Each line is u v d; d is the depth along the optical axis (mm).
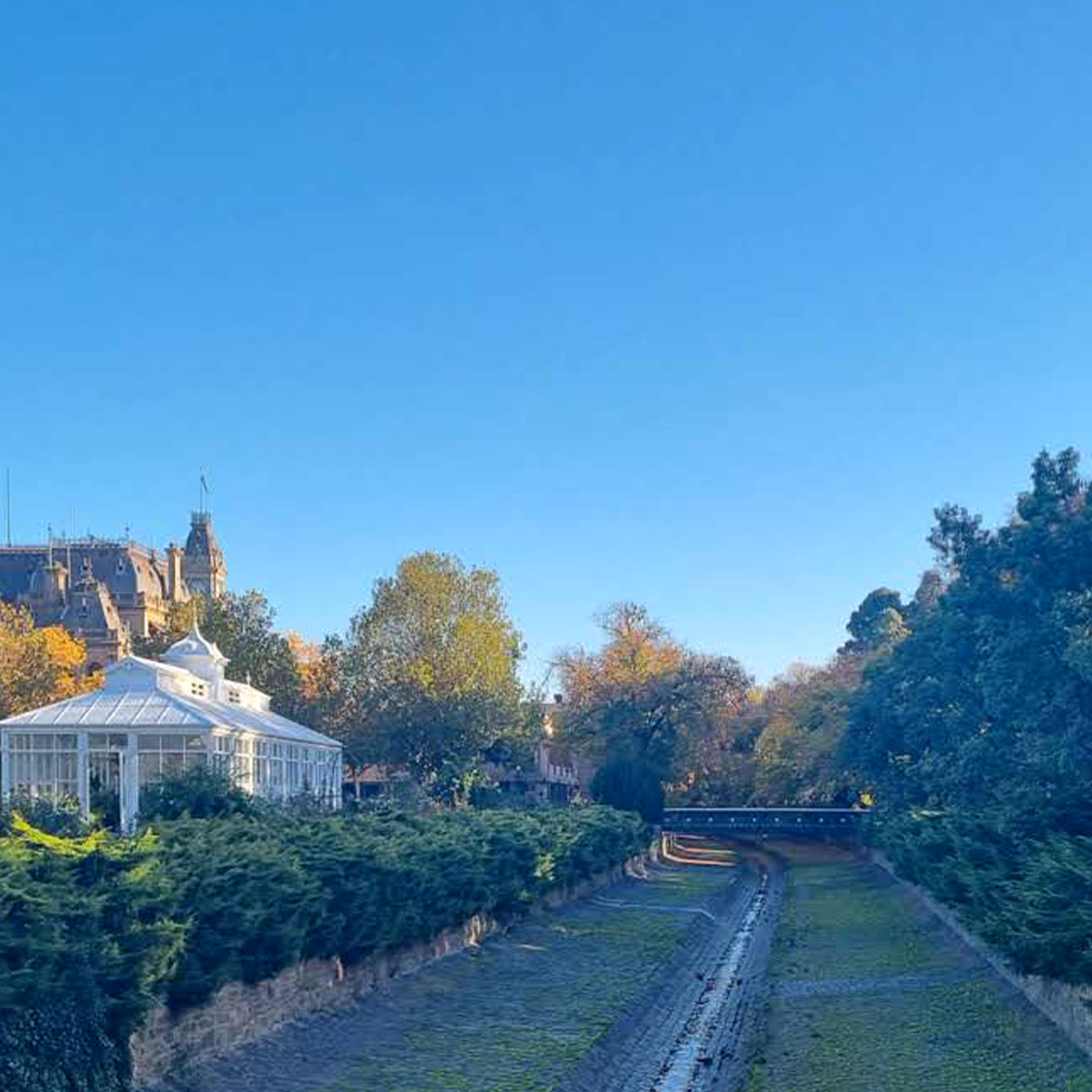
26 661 89000
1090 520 38250
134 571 155250
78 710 55281
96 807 52406
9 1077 21188
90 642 136375
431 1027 35594
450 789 85312
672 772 111125
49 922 22125
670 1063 36312
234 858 29516
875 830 85688
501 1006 39375
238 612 99562
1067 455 40000
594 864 71438
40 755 54812
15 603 145125
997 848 39719
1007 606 41250
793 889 82500
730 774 129500
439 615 97812
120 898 24406
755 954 56406
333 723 96438
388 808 51000
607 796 101500
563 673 118125
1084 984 28672
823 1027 35875
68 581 149375
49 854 24047
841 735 92062
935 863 50000
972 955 43719
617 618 117750
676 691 111312
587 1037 35375
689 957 54406
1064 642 37188
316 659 135875
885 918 59500
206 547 188375
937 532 45500
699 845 125625
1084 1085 26359
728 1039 38719
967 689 47500
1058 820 35969
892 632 106688
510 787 124062
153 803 41594
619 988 43500
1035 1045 30391
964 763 42438
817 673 127938
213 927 27781
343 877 35250
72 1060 22656
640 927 60438
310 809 47500
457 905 45469
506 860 52188
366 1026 34688
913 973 43219
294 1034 32156
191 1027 27641
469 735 94625
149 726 54406
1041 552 39188
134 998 24016
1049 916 29312
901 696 62938
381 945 38219
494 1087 29781
